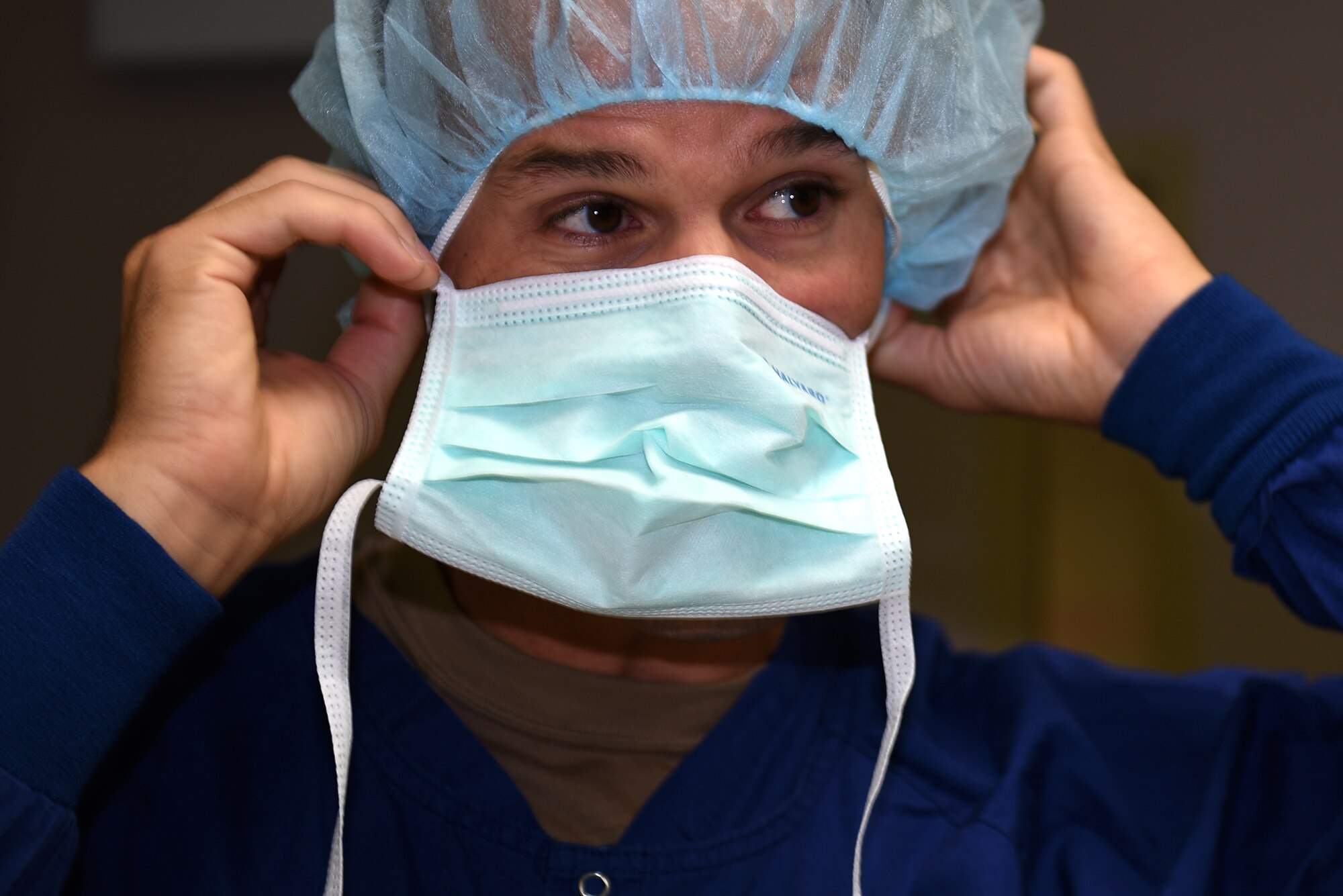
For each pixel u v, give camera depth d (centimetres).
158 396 91
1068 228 125
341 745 91
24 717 87
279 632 116
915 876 106
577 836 105
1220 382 113
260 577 122
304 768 106
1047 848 111
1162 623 241
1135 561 241
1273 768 116
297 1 223
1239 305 115
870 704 118
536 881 101
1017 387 128
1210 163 238
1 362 230
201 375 92
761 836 105
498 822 102
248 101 228
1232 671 134
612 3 91
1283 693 120
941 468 245
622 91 93
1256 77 237
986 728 123
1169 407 116
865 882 105
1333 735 116
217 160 228
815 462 102
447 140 100
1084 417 125
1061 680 131
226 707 111
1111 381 122
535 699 109
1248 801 114
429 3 97
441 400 100
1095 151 127
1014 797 112
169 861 102
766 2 91
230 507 93
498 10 93
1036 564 243
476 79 95
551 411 99
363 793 104
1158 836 115
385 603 114
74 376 229
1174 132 239
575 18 91
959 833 109
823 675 118
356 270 117
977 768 117
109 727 89
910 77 103
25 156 230
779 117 96
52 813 87
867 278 107
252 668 113
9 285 230
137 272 99
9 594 87
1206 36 238
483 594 111
